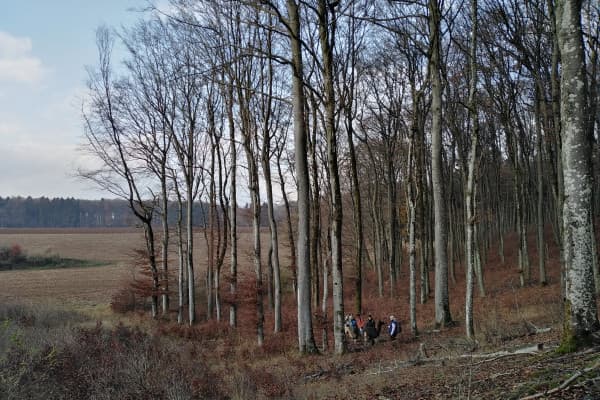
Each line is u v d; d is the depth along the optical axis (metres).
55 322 25.05
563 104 7.71
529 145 35.34
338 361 14.00
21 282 46.41
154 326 25.97
